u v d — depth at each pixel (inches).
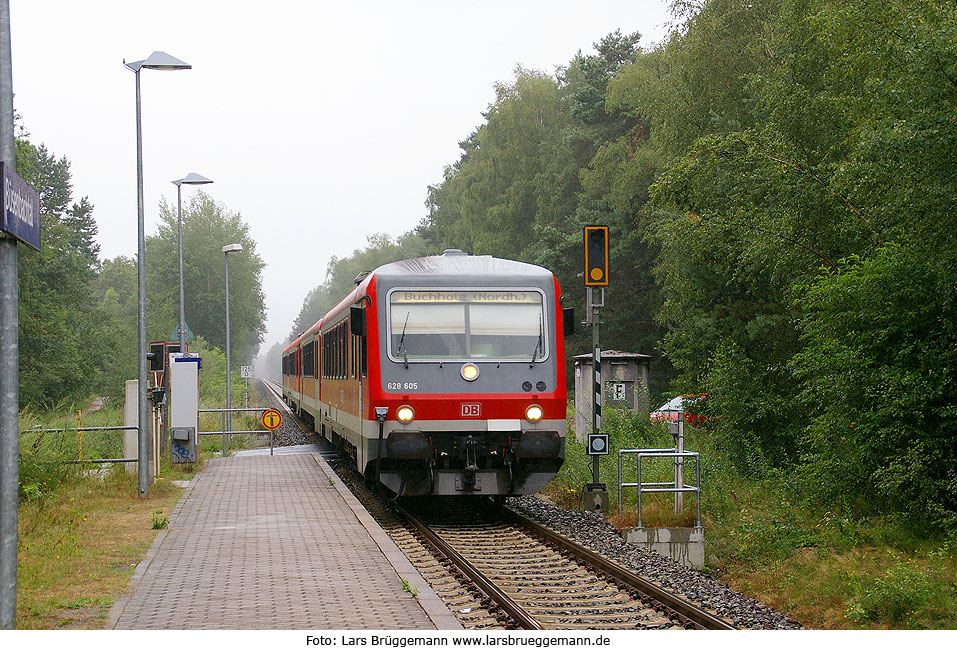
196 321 3683.6
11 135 249.9
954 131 498.6
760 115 997.8
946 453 539.5
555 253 1824.6
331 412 842.2
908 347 550.3
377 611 331.0
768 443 791.1
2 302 250.1
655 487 635.5
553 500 717.3
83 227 4089.6
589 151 2030.0
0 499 250.5
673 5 1190.3
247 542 475.8
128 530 513.3
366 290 600.1
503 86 2253.9
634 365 1051.3
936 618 389.1
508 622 339.0
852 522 541.6
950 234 521.7
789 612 432.5
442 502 696.4
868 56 624.4
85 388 2215.8
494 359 584.7
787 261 729.0
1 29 251.0
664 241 994.7
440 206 3147.1
